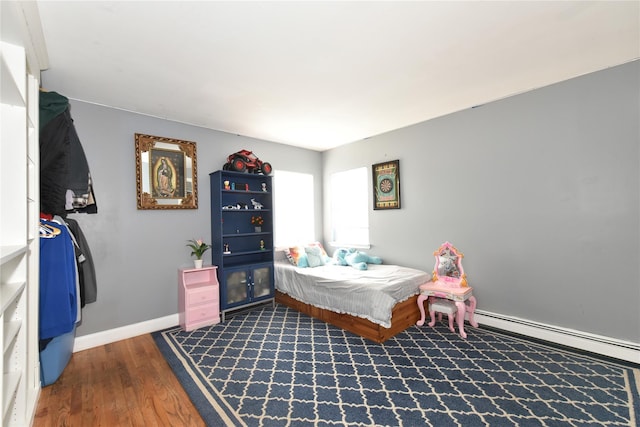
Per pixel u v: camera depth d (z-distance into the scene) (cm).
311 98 292
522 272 295
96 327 290
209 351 268
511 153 300
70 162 221
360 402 190
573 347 263
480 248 324
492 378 215
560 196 272
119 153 309
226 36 190
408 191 390
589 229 257
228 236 390
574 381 209
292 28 183
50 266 205
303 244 466
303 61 223
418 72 245
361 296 294
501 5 167
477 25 185
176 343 286
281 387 208
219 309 346
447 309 300
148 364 247
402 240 398
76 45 196
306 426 169
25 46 160
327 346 274
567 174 268
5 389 143
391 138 407
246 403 191
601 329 252
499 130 308
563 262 271
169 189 341
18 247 149
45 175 211
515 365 233
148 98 286
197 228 364
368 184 438
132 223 315
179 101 294
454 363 238
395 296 295
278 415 179
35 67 192
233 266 367
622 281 242
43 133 210
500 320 307
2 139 161
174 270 343
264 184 420
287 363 243
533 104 285
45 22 170
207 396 199
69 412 185
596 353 251
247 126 378
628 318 240
